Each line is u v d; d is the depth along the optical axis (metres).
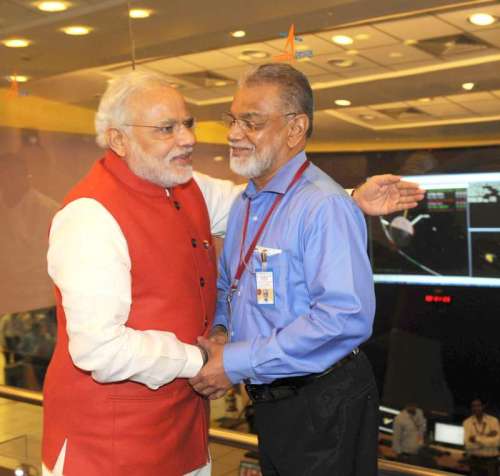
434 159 2.70
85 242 1.72
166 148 1.80
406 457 3.53
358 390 1.80
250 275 1.83
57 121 3.33
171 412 1.92
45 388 1.96
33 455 3.27
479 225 2.98
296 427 1.80
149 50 2.92
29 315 3.68
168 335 1.81
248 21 2.64
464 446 3.46
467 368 3.39
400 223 3.28
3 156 3.52
